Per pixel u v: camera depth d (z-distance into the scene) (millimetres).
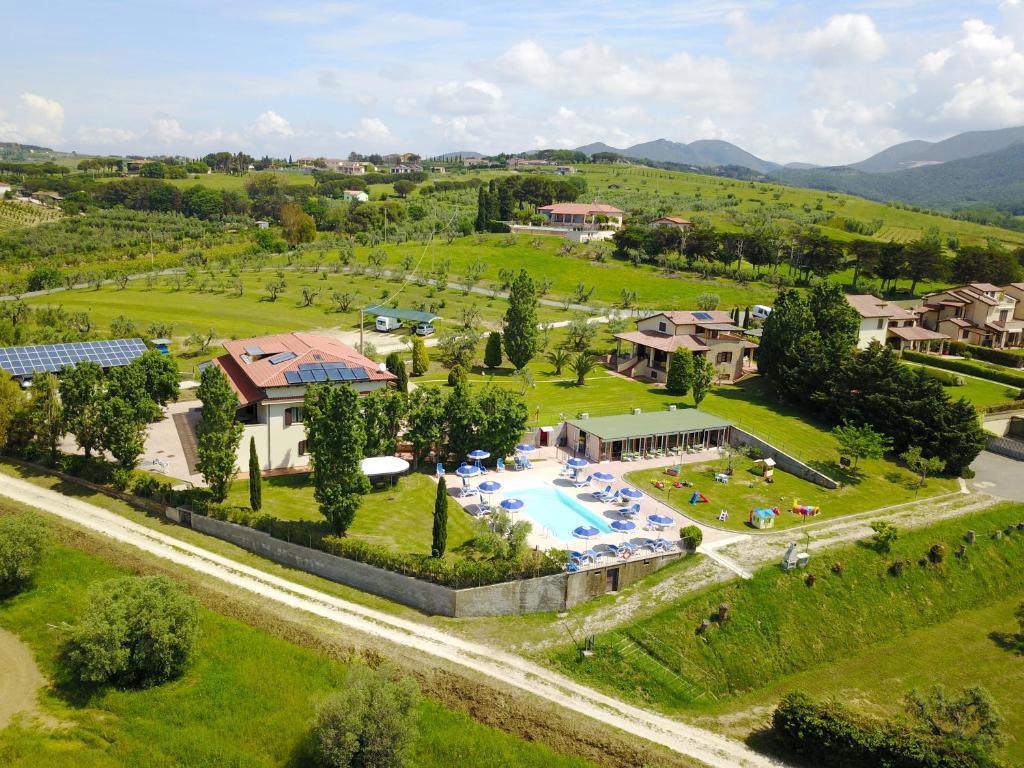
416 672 40719
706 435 77062
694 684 45000
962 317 120875
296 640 42875
